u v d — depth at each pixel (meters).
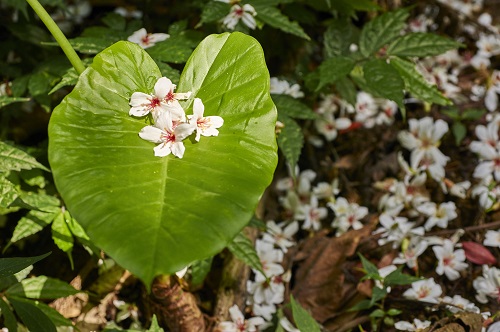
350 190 1.65
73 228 1.43
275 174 1.64
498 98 1.74
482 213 1.59
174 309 1.43
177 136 1.28
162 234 1.21
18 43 1.65
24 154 1.37
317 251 1.56
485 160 1.63
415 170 1.61
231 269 1.52
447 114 1.68
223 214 1.23
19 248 1.57
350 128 1.68
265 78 1.31
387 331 1.49
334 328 1.50
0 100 1.40
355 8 1.60
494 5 1.89
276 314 1.50
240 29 1.51
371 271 1.46
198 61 1.34
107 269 1.52
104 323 1.51
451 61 1.77
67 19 1.73
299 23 1.71
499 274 1.50
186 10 1.69
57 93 1.65
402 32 1.76
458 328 1.45
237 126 1.30
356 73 1.58
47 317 1.37
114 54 1.33
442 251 1.53
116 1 1.77
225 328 1.48
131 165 1.27
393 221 1.57
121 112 1.31
